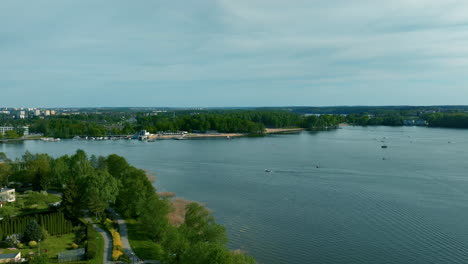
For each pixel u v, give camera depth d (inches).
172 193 6437.0
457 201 5807.1
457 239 4399.6
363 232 4648.1
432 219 5036.9
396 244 4298.7
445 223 4889.3
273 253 4087.1
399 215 5211.6
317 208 5575.8
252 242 4370.1
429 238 4441.4
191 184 7180.1
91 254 3435.0
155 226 4158.5
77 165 6141.7
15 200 5354.3
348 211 5423.2
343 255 4045.3
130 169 6397.6
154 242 4099.4
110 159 6820.9
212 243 3292.3
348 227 4813.0
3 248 3636.8
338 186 6884.8
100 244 3799.2
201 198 6166.3
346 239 4448.8
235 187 6914.4
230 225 4894.2
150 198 4576.8
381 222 4963.1
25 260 3336.6
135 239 4069.9
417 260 3922.2
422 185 6850.4
